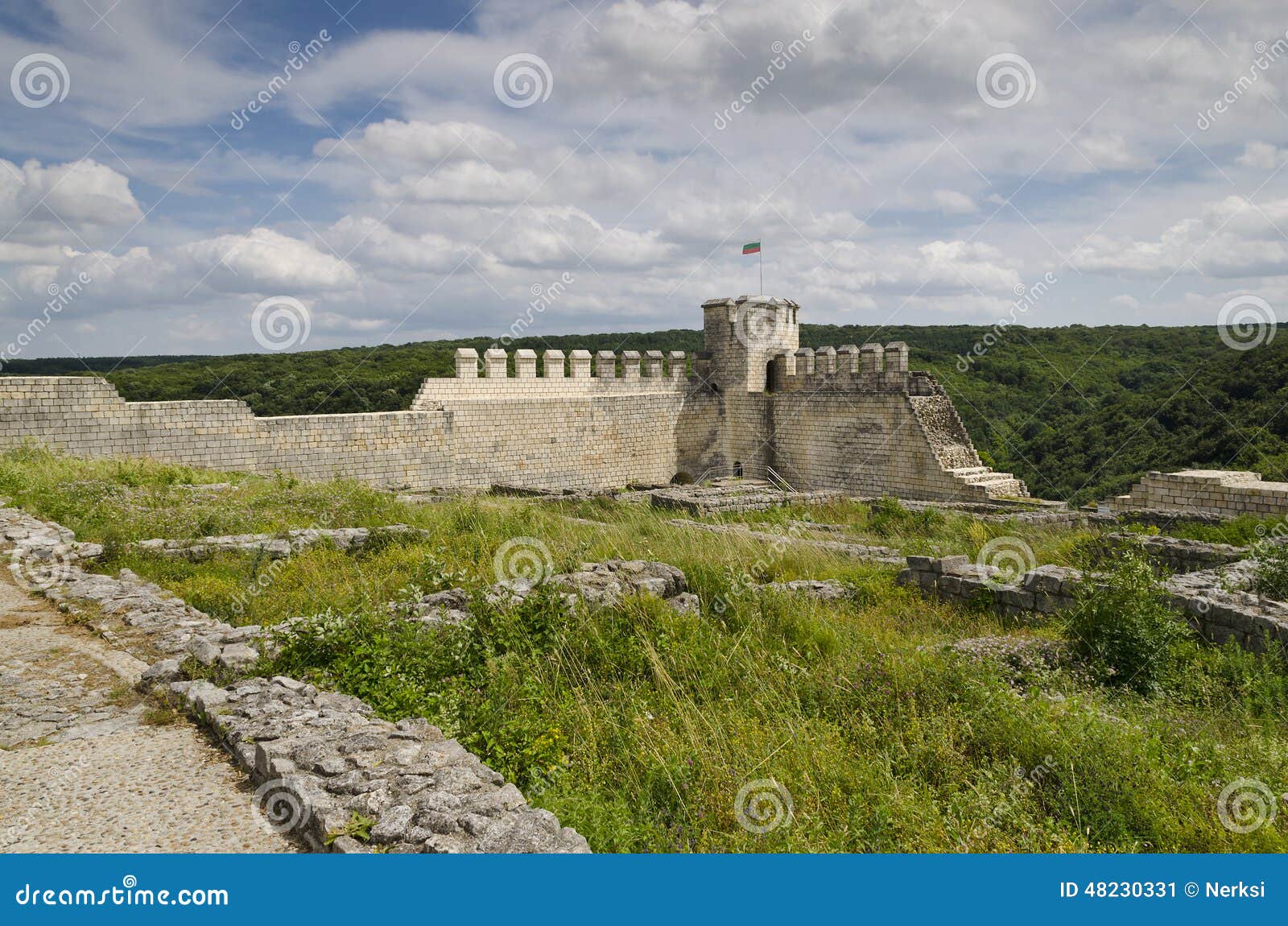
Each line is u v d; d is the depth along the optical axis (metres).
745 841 4.74
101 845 3.89
